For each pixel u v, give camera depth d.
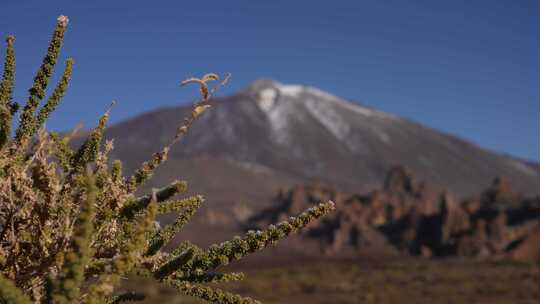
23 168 1.45
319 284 73.06
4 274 1.37
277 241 1.43
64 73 1.54
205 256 1.46
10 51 1.51
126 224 1.42
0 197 1.41
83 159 1.49
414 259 125.50
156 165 1.46
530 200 138.75
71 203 1.42
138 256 1.36
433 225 138.38
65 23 1.54
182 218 1.54
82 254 1.13
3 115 1.43
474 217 137.50
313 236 149.38
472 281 77.56
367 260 128.00
